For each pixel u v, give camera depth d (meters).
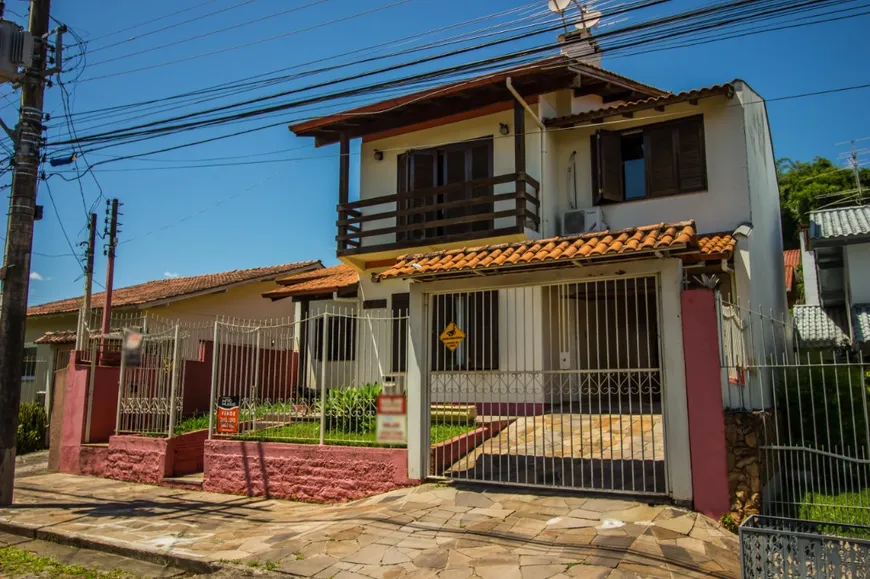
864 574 4.19
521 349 12.85
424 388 8.80
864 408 6.86
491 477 8.43
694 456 6.98
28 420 15.59
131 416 12.48
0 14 10.45
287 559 6.42
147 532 7.84
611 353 13.74
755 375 9.62
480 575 5.70
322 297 16.66
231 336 11.26
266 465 9.96
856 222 13.34
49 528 8.12
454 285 8.71
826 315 15.64
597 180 13.98
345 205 15.14
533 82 13.51
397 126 15.19
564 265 7.79
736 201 12.59
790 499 8.12
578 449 9.45
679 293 7.29
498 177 13.47
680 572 5.52
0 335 9.94
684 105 13.18
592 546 6.12
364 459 9.07
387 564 6.10
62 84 10.80
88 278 14.55
